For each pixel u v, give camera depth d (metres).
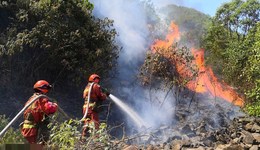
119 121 13.73
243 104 13.77
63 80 15.01
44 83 6.39
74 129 5.69
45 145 5.73
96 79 8.74
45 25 14.00
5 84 13.48
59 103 14.09
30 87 14.13
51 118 6.24
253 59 12.02
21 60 14.07
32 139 6.14
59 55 14.32
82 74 14.42
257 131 9.62
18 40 13.27
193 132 10.14
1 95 13.20
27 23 14.55
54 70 14.84
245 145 8.45
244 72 13.08
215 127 11.23
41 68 14.52
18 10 14.51
